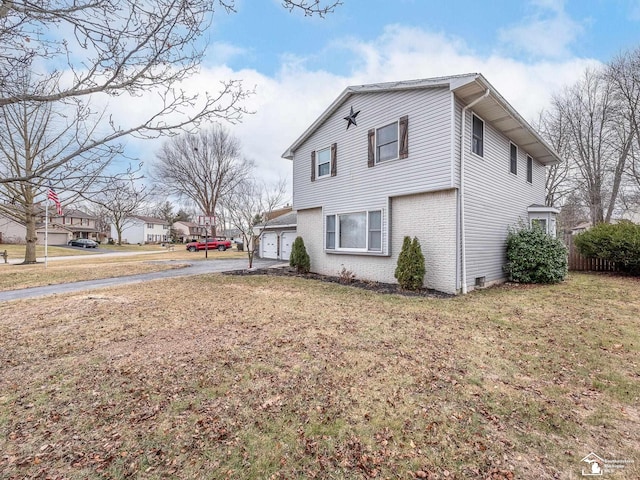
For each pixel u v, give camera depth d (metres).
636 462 2.17
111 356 4.01
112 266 15.26
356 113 10.44
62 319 5.71
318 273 12.29
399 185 9.08
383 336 4.70
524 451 2.28
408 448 2.31
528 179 12.27
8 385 3.26
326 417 2.68
